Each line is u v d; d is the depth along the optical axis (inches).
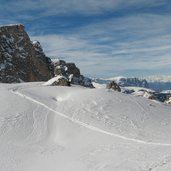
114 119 2128.4
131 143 1676.9
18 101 2271.2
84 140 1779.0
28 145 1705.2
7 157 1539.1
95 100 2418.8
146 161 1302.9
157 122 2178.9
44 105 2265.0
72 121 2055.9
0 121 1935.3
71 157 1508.4
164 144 1638.8
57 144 1747.0
